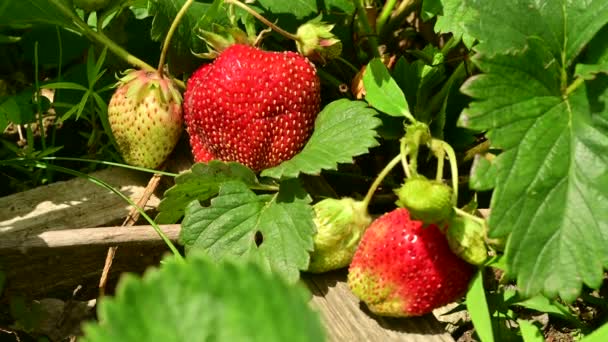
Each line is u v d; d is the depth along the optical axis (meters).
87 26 0.41
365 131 0.37
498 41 0.35
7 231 0.38
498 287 0.39
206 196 0.38
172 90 0.40
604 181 0.34
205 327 0.13
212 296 0.13
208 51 0.41
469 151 0.41
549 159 0.34
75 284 0.40
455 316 0.40
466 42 0.39
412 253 0.34
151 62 0.44
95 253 0.39
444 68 0.43
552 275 0.33
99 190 0.40
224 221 0.36
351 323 0.36
